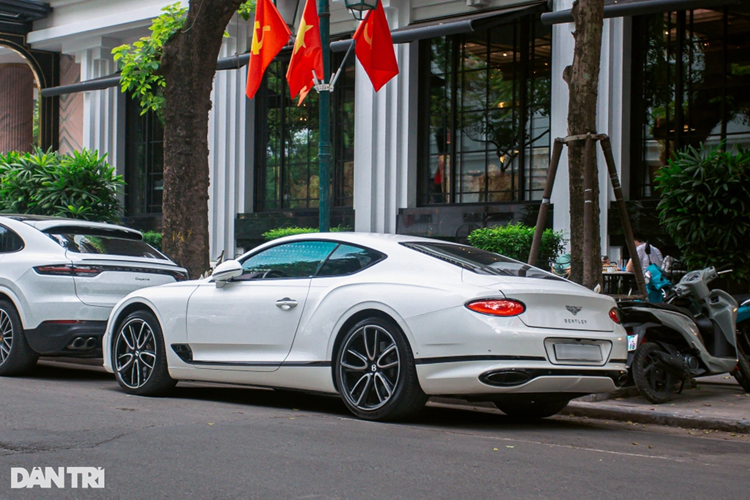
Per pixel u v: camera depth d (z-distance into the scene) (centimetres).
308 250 664
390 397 573
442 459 446
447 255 616
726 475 444
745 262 1207
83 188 1805
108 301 838
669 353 739
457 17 1723
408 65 1770
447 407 727
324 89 1023
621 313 732
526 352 540
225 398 725
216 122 2062
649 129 1536
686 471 448
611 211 1489
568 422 664
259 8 1145
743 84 1459
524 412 680
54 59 2469
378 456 449
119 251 895
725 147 1472
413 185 1784
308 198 2003
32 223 876
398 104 1777
